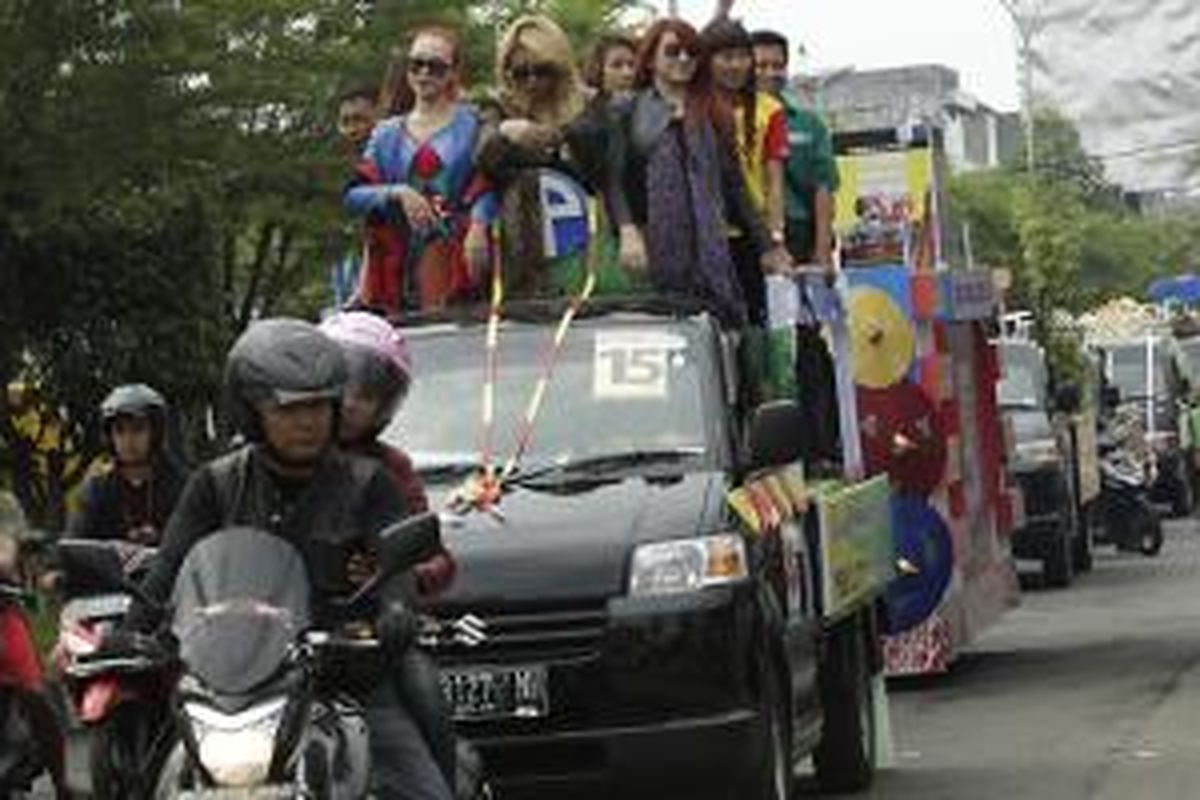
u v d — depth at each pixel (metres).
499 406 19.39
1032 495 44.75
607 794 17.41
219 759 10.65
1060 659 32.59
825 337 22.91
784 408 18.41
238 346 11.74
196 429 43.84
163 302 42.44
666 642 17.38
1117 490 53.06
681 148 20.80
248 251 50.34
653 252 20.75
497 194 20.77
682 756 17.34
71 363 42.34
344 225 38.47
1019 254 101.69
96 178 34.50
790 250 24.31
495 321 20.08
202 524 12.02
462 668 17.34
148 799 11.67
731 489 18.50
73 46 33.69
